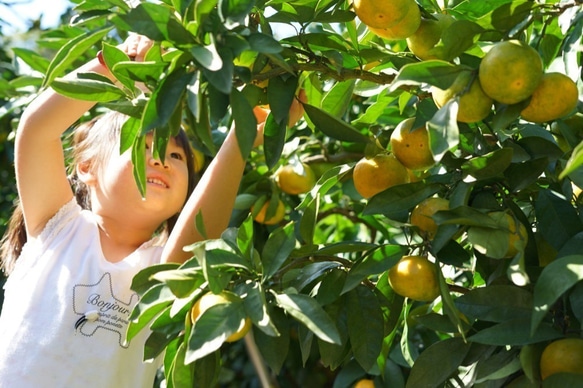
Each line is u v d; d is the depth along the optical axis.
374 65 1.82
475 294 1.35
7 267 2.32
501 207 1.41
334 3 1.53
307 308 1.27
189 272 1.33
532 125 1.61
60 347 1.85
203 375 1.45
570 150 1.50
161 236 2.18
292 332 3.19
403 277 1.39
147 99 1.42
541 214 1.42
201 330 1.25
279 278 1.45
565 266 1.15
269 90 1.42
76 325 1.87
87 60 2.58
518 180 1.43
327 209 2.94
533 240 1.41
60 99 1.80
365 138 1.40
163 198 1.97
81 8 1.59
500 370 1.28
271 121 1.51
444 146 1.21
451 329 1.40
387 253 1.42
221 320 1.27
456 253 1.43
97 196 2.04
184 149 2.24
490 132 1.60
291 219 2.64
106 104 1.41
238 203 2.44
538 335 1.22
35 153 1.87
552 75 1.31
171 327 1.44
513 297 1.32
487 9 1.66
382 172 1.52
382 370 1.80
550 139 1.58
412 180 1.71
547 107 1.31
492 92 1.27
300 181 2.49
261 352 1.41
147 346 1.45
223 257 1.37
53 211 2.00
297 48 1.56
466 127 1.52
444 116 1.25
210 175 1.87
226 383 3.66
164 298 1.41
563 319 1.31
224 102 1.30
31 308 1.89
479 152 1.50
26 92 2.88
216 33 1.25
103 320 1.89
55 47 2.44
